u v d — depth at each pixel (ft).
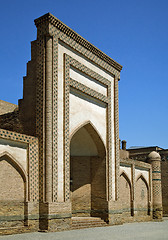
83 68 47.37
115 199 52.44
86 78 48.78
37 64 41.55
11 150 36.17
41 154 39.06
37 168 38.81
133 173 62.54
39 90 40.70
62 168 40.68
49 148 39.22
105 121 52.85
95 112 50.39
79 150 53.21
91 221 46.78
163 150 89.71
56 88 41.34
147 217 67.00
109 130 52.95
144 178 67.97
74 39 45.80
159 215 69.46
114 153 54.03
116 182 53.06
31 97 41.70
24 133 41.29
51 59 41.27
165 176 88.07
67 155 41.60
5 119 43.86
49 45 41.45
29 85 42.27
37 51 41.88
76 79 46.32
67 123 42.34
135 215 62.28
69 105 44.34
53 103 40.50
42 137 39.34
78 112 46.21
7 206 35.01
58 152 40.37
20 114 42.39
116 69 56.90
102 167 51.80
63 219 39.24
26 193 37.17
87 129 50.06
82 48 47.62
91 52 49.83
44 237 32.12
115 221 50.65
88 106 48.78
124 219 57.77
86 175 52.60
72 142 53.01
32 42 43.16
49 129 39.55
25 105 42.06
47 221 37.35
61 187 40.11
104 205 50.24
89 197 51.78
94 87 50.57
